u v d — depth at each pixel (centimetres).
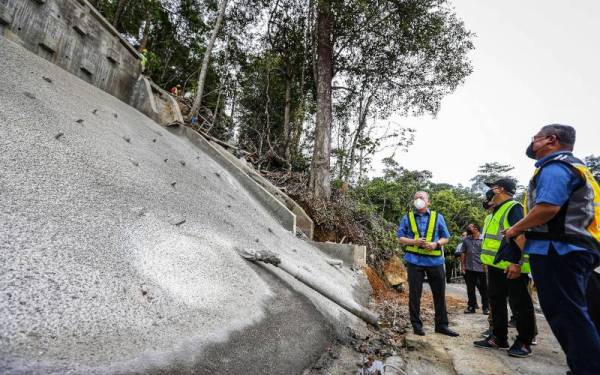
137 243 245
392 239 1187
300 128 1484
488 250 378
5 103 317
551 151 250
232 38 1574
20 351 122
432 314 586
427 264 424
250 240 441
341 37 1443
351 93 1695
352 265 791
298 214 944
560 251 217
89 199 260
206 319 212
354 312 396
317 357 277
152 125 749
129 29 1606
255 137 1748
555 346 379
